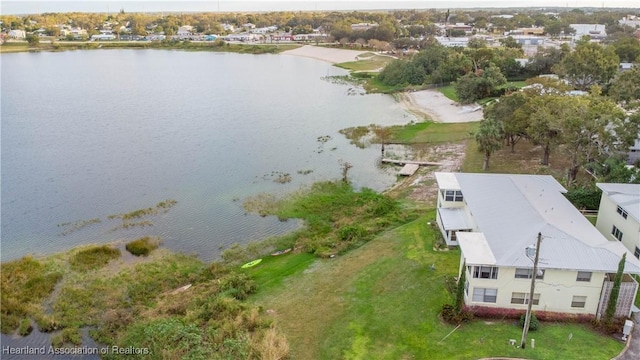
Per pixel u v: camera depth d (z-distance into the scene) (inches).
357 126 3351.4
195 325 1238.9
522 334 1152.8
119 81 5324.8
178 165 2605.8
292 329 1248.2
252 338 1187.3
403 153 2741.1
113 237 1795.0
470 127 3117.6
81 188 2284.7
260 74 5851.4
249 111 3868.1
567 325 1200.8
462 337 1172.5
